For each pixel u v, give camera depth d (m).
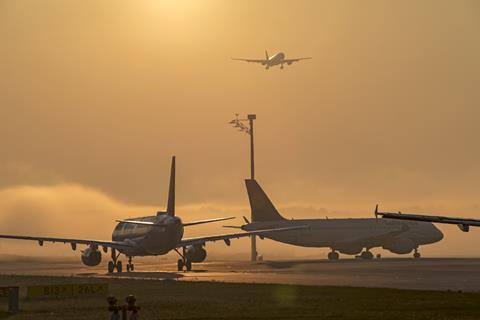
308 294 116.25
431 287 134.12
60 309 98.56
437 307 93.75
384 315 86.06
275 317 85.81
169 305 101.69
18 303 100.31
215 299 110.44
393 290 120.75
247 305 100.50
